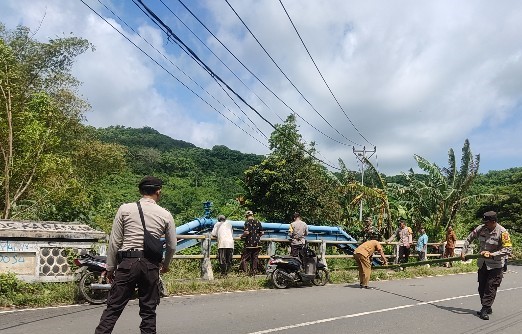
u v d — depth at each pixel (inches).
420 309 334.0
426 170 933.2
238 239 484.7
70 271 338.6
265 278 451.2
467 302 373.7
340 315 300.5
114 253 181.0
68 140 997.8
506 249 308.7
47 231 329.1
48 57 912.9
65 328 242.2
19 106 537.3
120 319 267.1
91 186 999.6
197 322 267.1
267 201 830.5
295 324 269.0
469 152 919.7
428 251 807.1
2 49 539.5
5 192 498.3
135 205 184.4
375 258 679.1
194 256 436.5
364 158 922.1
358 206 1001.5
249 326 260.4
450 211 927.7
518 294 430.6
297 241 482.0
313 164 879.7
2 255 315.6
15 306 291.6
